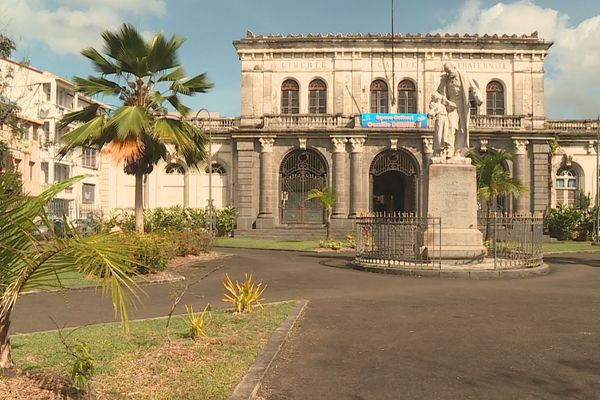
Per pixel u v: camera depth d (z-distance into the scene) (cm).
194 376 581
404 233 1812
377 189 4388
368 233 1952
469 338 790
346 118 3891
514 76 3994
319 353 712
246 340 745
